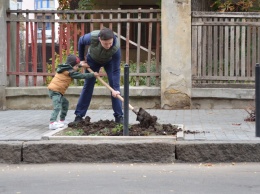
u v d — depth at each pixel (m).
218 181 6.30
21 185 6.21
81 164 7.32
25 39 12.45
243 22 11.27
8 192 5.90
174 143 7.29
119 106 8.56
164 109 11.48
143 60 15.34
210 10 15.05
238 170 6.85
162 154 7.29
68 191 5.90
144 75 11.71
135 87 11.65
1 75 11.82
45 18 11.86
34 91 11.85
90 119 9.54
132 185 6.14
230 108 11.50
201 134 7.95
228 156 7.23
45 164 7.38
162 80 11.46
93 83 8.62
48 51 13.80
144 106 11.68
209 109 11.48
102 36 7.91
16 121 9.81
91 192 5.85
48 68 12.42
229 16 11.30
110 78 8.55
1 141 7.54
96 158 7.36
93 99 11.78
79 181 6.37
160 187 6.04
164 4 11.33
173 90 11.43
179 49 11.36
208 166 7.11
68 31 11.83
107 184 6.20
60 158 7.39
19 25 11.97
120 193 5.80
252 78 11.36
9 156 7.41
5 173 6.88
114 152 7.34
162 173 6.75
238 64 11.38
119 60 8.50
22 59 12.77
